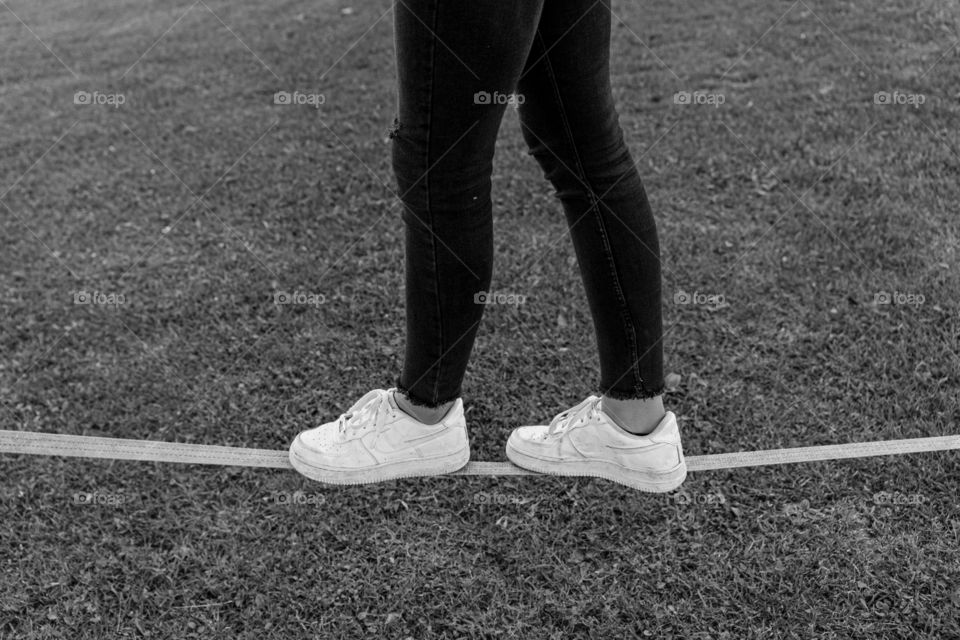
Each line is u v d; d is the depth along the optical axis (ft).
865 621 4.90
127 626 5.27
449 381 4.85
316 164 11.07
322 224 9.78
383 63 14.47
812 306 7.68
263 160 11.34
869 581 5.12
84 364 7.84
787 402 6.69
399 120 3.99
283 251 9.32
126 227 10.08
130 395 7.38
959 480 5.72
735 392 6.85
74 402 7.35
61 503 6.21
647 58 13.23
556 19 3.91
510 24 3.61
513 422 6.73
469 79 3.70
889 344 7.09
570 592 5.31
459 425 5.17
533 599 5.28
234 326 8.17
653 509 5.82
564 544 5.64
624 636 4.99
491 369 7.30
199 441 6.82
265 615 5.29
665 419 5.02
